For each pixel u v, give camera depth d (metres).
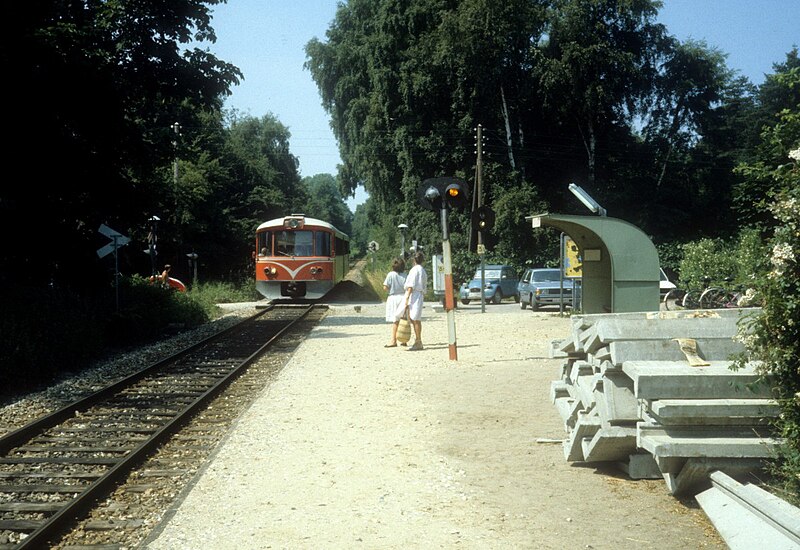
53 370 15.55
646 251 12.24
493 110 50.16
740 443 5.64
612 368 6.58
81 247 21.83
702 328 6.58
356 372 14.17
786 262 5.25
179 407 11.70
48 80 18.77
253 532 5.80
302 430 9.34
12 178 19.94
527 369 13.77
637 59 51.69
